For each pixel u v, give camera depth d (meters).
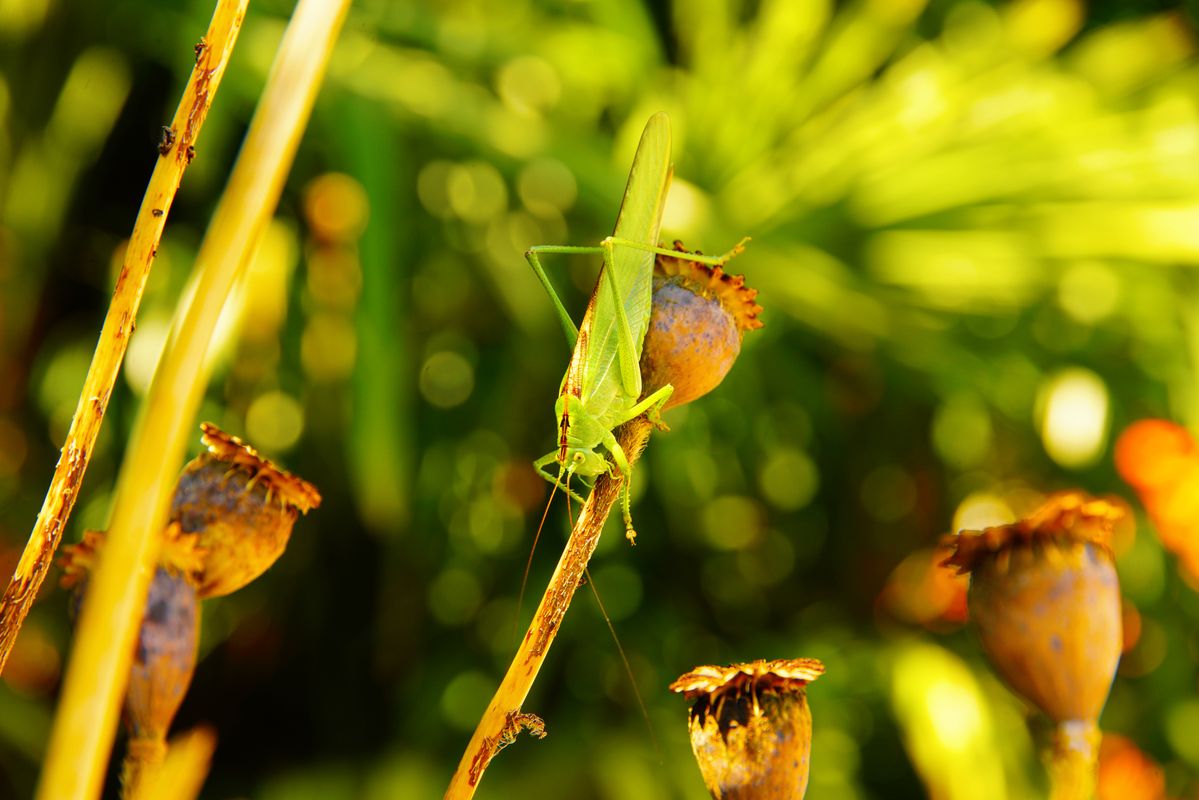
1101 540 0.46
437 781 1.46
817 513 1.91
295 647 1.71
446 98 1.33
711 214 1.34
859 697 1.67
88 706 0.34
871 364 1.79
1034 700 0.46
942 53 1.66
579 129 1.58
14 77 1.47
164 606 0.45
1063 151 1.43
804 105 1.50
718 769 0.46
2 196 1.45
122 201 1.62
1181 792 1.64
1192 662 1.72
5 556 1.43
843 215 1.43
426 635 1.70
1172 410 1.59
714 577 1.82
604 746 1.51
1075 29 1.64
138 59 1.51
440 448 1.65
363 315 1.27
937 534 1.88
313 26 0.39
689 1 1.59
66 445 0.42
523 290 1.53
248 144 0.38
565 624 1.69
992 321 1.58
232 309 0.65
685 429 1.63
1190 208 1.39
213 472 0.46
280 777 1.53
